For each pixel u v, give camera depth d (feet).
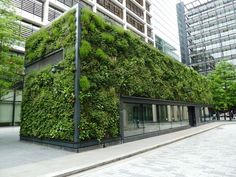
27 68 50.29
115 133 39.83
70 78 35.45
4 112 79.61
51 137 36.88
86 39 37.65
